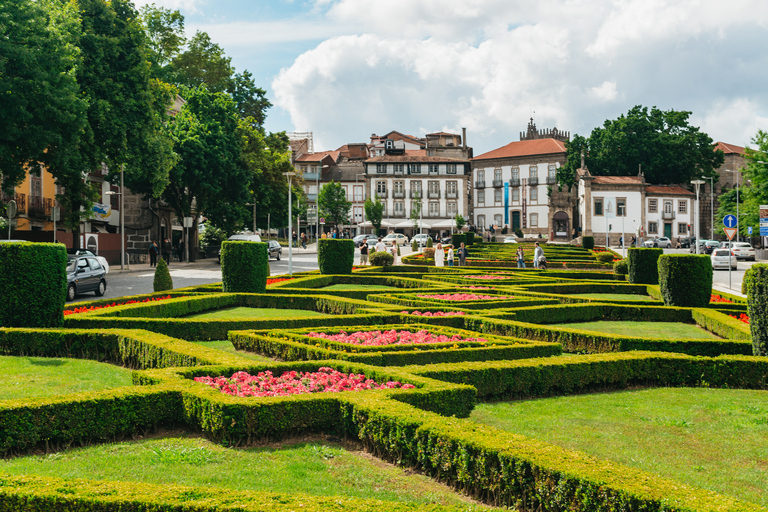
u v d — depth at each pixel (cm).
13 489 393
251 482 473
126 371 907
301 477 489
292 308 1673
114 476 482
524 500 426
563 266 3778
